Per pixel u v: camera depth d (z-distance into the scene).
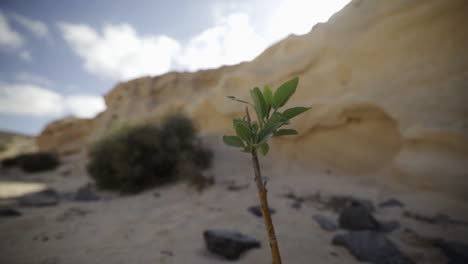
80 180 10.23
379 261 2.28
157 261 2.25
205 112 14.26
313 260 2.27
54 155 17.47
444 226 3.34
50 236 3.02
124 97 20.72
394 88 7.06
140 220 3.70
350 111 8.21
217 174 8.12
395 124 7.14
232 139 1.09
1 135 48.97
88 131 23.55
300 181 7.36
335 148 8.89
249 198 4.97
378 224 3.28
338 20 9.52
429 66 6.45
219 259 2.32
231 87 13.11
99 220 3.77
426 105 6.11
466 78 5.58
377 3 8.23
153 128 8.16
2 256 2.40
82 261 2.27
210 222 3.46
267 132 1.02
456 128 5.19
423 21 6.78
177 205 4.63
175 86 18.39
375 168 7.64
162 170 7.29
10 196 6.46
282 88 1.01
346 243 2.60
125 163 6.66
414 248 2.66
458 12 6.13
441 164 5.26
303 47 10.94
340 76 9.01
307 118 9.52
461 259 2.33
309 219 3.61
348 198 5.00
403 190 5.72
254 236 2.86
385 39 7.60
